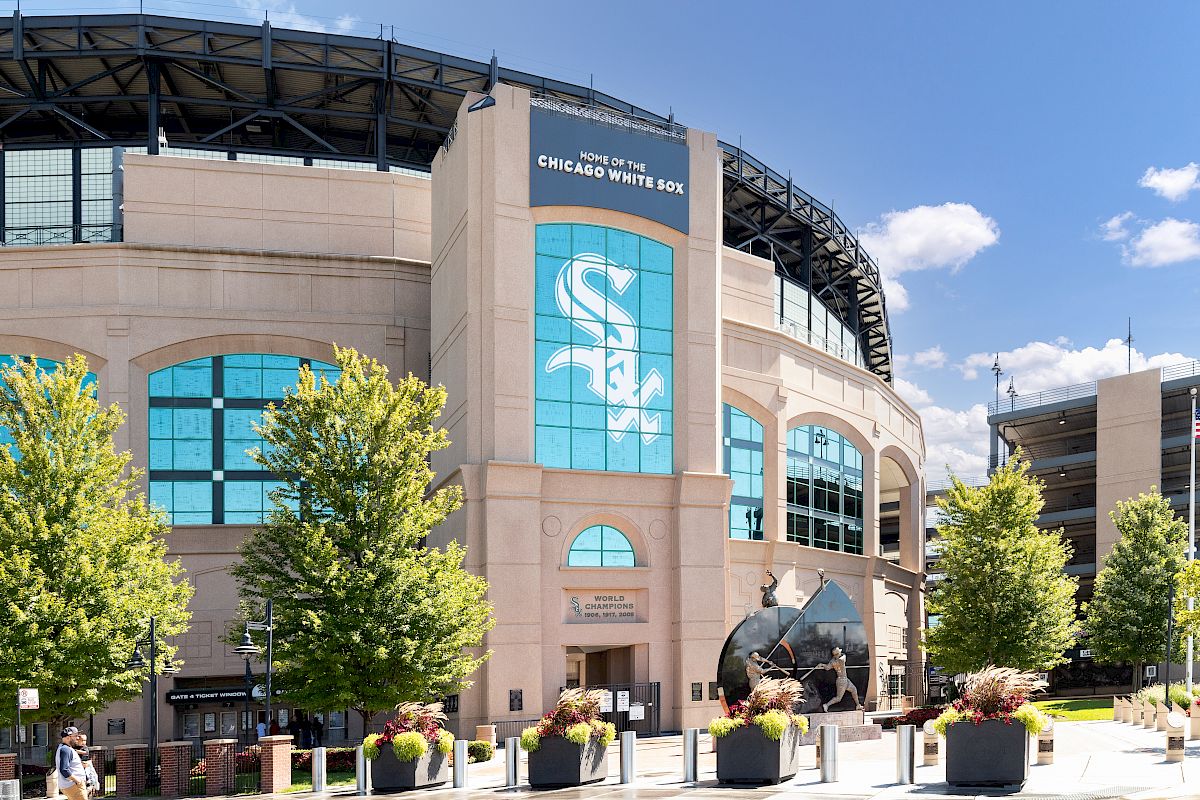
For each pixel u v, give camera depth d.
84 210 55.78
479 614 37.28
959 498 53.94
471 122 46.12
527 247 46.06
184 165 50.94
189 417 49.00
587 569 45.62
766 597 41.09
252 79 58.97
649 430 47.88
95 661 33.59
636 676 46.22
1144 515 67.50
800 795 23.20
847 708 40.50
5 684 32.09
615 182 48.12
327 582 34.16
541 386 46.03
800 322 71.69
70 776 23.70
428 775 28.53
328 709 34.72
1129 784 22.83
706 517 47.69
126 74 57.97
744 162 66.69
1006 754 22.67
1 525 33.59
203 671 47.19
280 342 50.19
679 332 48.94
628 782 27.42
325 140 64.19
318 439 36.56
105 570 34.38
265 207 51.56
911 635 76.19
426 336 51.91
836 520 65.50
